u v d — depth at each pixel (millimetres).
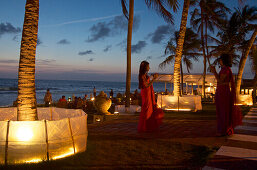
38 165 3234
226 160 3486
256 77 19578
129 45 10250
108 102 8570
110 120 7949
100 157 3652
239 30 23719
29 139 3383
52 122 3500
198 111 10992
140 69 5566
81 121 3906
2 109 4648
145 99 5566
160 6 8977
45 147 3432
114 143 4504
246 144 4371
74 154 3730
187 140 4727
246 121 7434
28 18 3797
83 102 14039
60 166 3238
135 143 4504
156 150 4043
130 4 10102
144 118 5570
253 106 14000
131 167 3223
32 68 3824
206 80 26375
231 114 5035
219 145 4309
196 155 3768
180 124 6844
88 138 4984
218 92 5078
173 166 3258
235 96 5066
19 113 3738
